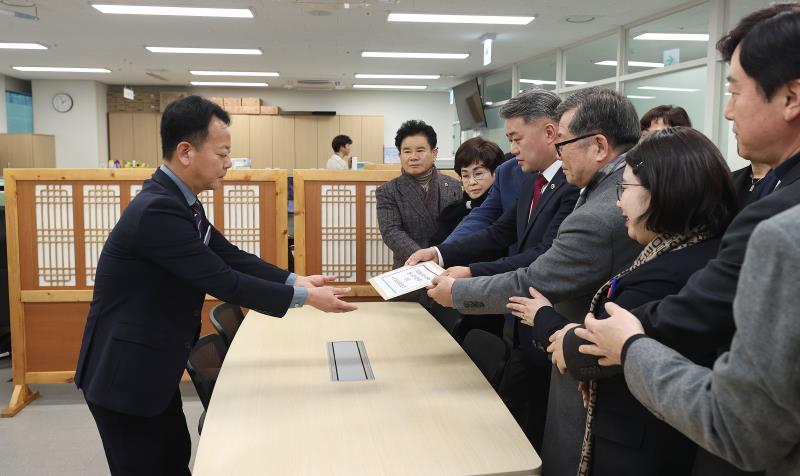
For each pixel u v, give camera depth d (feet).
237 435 4.25
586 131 4.68
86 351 5.23
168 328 5.23
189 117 5.27
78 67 31.73
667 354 2.87
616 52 22.97
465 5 19.24
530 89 6.25
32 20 21.08
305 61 29.89
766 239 2.27
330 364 5.83
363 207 10.52
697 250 3.56
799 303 2.15
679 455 3.59
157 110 38.29
